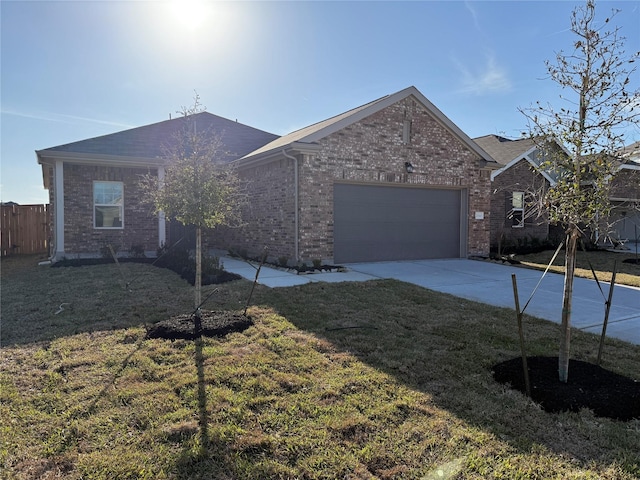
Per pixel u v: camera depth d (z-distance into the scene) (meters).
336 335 5.16
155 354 4.44
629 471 2.58
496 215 17.03
